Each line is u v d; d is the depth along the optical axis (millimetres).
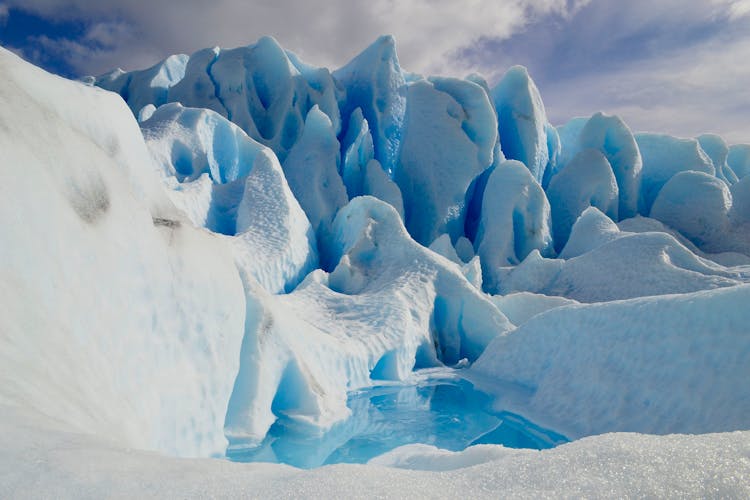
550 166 26328
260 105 24719
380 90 24156
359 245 13539
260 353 6258
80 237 2990
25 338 2223
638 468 1207
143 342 3570
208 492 1344
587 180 21156
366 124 22609
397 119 24109
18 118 2811
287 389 6863
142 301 3639
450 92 23312
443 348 11508
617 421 6035
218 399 4559
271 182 15414
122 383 3096
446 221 20609
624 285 13070
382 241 13633
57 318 2562
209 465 1660
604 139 23594
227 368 4770
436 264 12383
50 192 2811
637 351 6477
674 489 1103
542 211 19094
